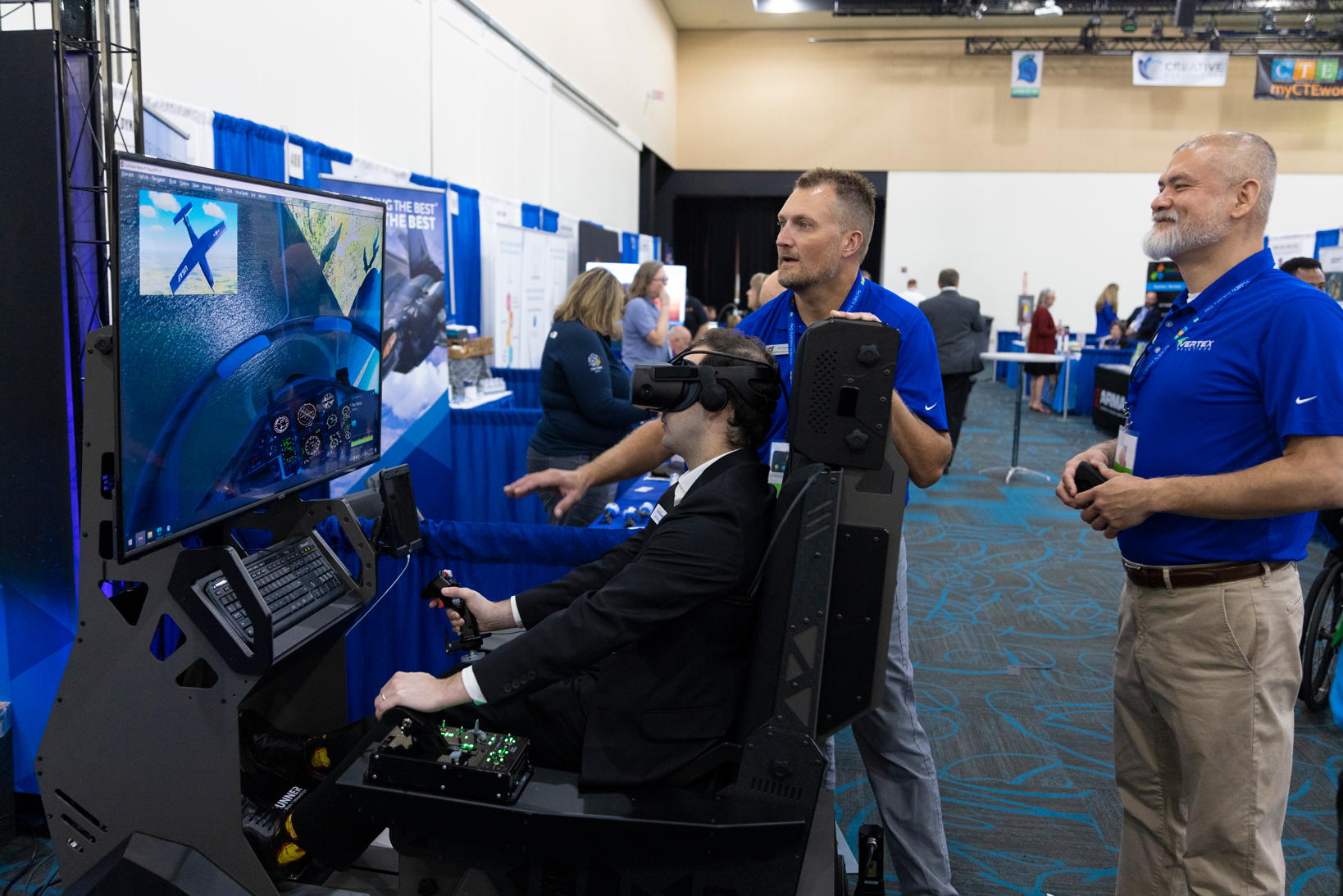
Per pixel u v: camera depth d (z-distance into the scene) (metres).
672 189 15.15
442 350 4.48
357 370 1.95
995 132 14.58
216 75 3.47
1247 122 14.16
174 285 1.34
